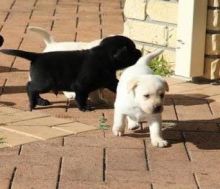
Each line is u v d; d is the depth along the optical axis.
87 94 9.65
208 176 7.40
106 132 8.73
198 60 11.09
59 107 9.79
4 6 16.47
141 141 8.44
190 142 8.45
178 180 7.28
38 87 9.59
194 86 10.98
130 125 8.77
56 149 8.08
